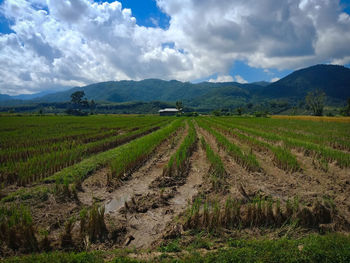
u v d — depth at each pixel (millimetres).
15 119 51938
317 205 6176
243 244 4922
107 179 9336
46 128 30219
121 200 7746
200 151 15711
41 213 6480
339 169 11094
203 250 4805
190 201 7559
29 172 8992
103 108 197125
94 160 12375
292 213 6195
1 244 4867
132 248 4992
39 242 4930
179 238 5281
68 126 33969
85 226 5398
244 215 6062
